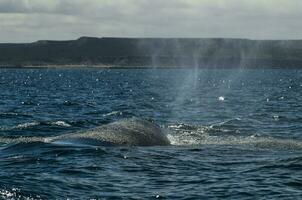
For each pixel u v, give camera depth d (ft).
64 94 410.93
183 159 116.26
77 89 498.69
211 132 162.30
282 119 216.74
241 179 98.53
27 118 214.48
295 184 95.04
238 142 143.23
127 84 622.95
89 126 184.65
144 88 519.19
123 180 96.22
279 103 315.58
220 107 285.02
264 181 97.14
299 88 517.96
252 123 199.41
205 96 384.88
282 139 151.64
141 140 133.80
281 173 103.45
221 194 88.28
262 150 130.11
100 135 131.64
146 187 91.86
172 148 130.31
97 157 114.21
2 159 111.34
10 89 482.28
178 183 95.09
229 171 105.09
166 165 109.70
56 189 87.66
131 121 143.33
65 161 109.50
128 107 281.33
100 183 93.35
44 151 118.32
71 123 188.03
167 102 321.73
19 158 111.75
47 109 264.11
